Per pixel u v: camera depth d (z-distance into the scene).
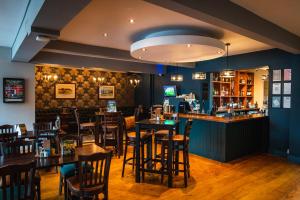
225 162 5.44
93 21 3.95
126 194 3.70
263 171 4.85
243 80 10.03
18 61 6.28
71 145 3.17
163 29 4.45
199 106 8.38
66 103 9.94
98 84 10.84
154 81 10.80
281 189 3.94
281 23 4.01
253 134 6.33
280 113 6.08
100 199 3.41
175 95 9.39
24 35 3.62
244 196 3.66
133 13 3.55
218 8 2.91
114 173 4.64
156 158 4.68
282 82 6.01
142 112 10.38
